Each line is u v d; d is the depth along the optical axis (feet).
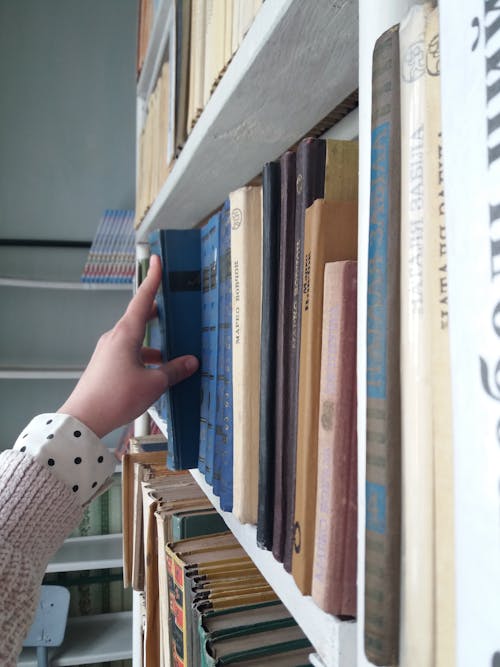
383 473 0.95
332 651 1.19
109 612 7.79
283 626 2.00
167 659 2.73
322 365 1.26
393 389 0.94
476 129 0.67
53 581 7.63
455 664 0.84
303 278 1.35
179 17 3.02
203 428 2.25
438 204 0.86
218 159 2.83
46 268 8.42
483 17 0.66
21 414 8.27
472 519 0.68
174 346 2.31
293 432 1.44
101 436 2.08
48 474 1.92
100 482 2.07
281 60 1.81
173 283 2.31
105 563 6.86
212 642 1.92
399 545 0.94
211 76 2.40
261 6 1.72
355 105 2.31
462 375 0.70
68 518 1.98
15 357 8.33
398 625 0.94
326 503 1.22
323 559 1.22
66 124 8.50
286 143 2.63
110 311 8.62
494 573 0.64
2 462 1.92
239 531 1.88
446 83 0.73
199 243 2.34
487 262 0.66
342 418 1.19
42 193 8.44
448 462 0.85
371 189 0.99
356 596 1.20
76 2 8.48
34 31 8.37
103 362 2.13
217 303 2.05
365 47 1.09
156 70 4.50
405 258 0.92
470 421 0.68
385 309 0.95
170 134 3.23
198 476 2.46
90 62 8.55
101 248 7.77
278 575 1.52
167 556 2.64
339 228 1.28
